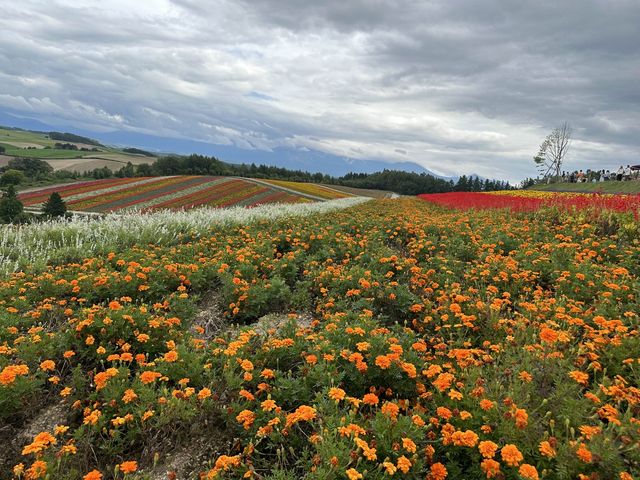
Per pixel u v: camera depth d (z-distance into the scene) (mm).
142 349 5000
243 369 4262
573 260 7875
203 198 54375
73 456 3531
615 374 4215
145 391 3803
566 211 14250
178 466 3561
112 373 3896
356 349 4430
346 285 7250
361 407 3893
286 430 3332
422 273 7949
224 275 7664
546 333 3938
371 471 2867
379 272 8258
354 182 129875
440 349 4629
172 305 6422
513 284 7059
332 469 2740
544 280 7723
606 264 8008
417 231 12516
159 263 8570
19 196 49812
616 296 6078
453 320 5629
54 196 32938
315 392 3852
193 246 11422
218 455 3656
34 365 4520
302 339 4812
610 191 36594
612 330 4727
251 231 14648
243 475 3154
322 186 94500
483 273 7199
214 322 6785
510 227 12031
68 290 7164
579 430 3062
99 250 10961
